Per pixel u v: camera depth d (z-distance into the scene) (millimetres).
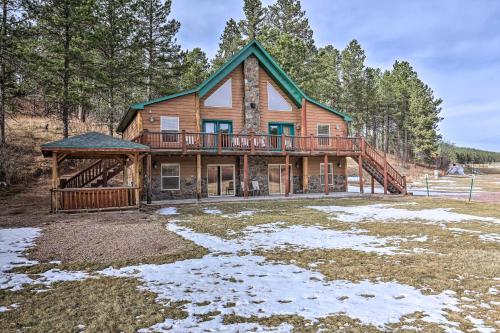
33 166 23828
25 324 3914
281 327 3758
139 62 29188
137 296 4754
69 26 21859
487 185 33719
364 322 3865
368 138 66250
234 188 20656
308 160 22656
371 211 13812
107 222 11156
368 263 6320
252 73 21031
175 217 12359
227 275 5688
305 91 34312
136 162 14477
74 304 4492
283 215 12711
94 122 36344
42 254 7168
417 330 3658
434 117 57875
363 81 49250
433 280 5336
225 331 3678
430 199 18750
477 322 3855
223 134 18484
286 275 5652
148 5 29688
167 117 18984
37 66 19938
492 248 7500
